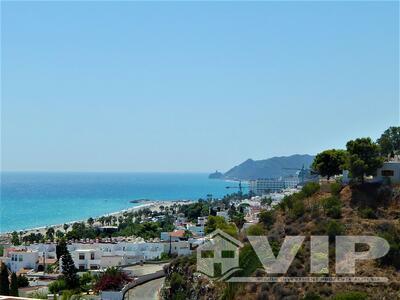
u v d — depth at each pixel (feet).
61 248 461.37
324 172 322.75
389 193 256.93
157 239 576.61
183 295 280.51
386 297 198.49
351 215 249.34
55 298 324.39
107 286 349.82
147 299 324.39
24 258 483.10
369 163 271.28
